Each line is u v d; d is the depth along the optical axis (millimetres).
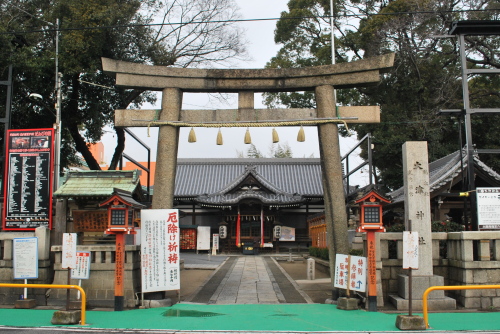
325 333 8117
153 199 12531
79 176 14055
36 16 23594
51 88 22250
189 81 12898
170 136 12727
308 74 12742
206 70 12867
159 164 12633
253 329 8547
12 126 23344
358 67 12383
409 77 30547
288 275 20031
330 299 12195
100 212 13594
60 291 11781
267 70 12836
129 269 11664
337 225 12188
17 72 20578
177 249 11695
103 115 25422
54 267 12062
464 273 11281
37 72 20578
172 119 12695
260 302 12461
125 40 22625
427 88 30328
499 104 28203
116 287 10914
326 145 12492
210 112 12867
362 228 10633
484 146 28938
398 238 11773
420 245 11398
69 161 28797
